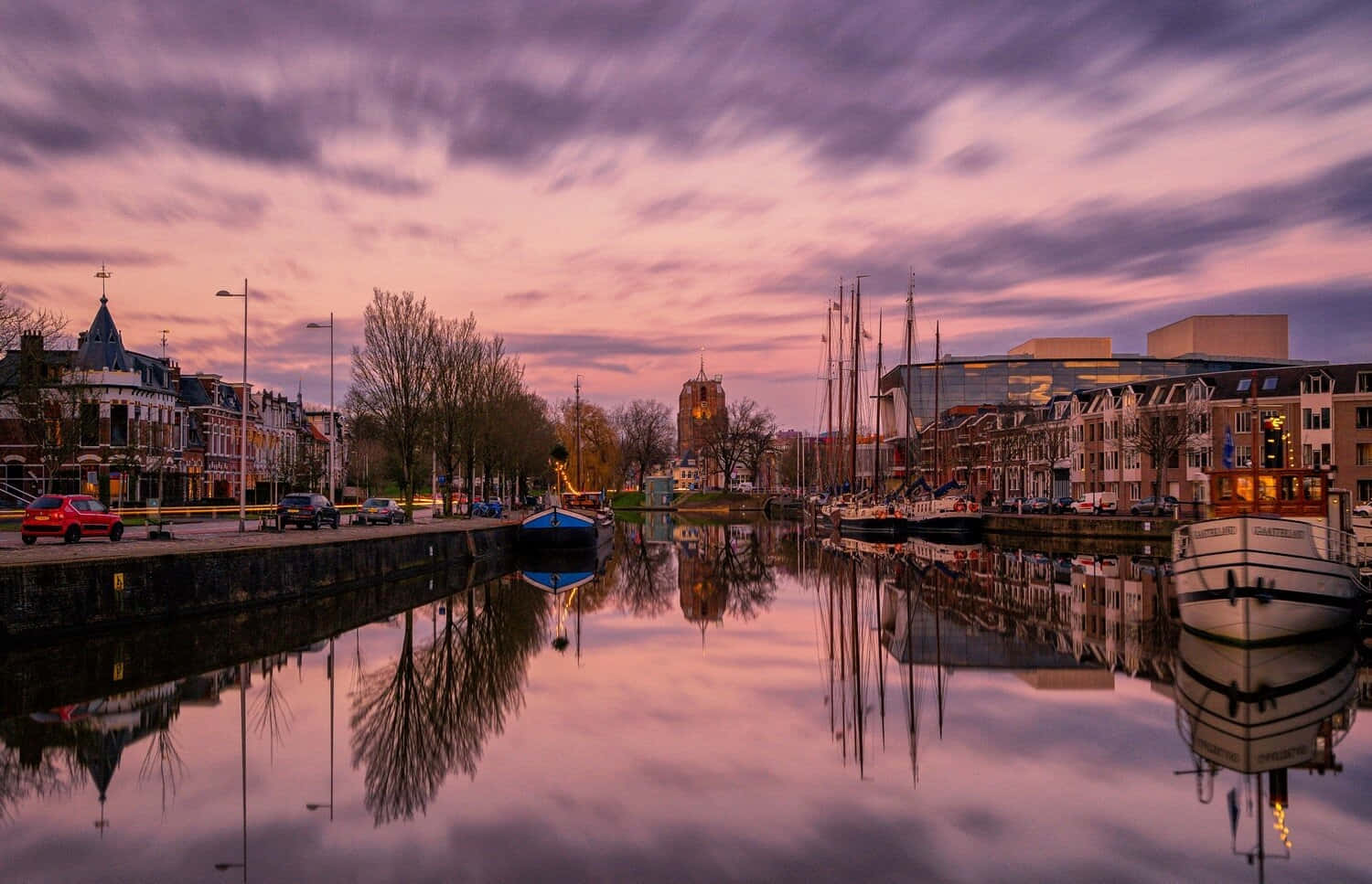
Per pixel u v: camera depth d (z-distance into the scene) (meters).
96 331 72.06
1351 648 23.95
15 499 62.72
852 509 78.62
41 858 10.89
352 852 11.05
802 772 14.18
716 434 153.00
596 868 10.59
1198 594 24.73
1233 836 11.63
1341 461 73.75
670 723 17.20
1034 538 69.00
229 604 28.98
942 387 138.75
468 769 14.31
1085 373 134.75
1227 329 127.56
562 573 48.66
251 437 96.44
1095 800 13.02
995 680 21.16
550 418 112.62
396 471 98.50
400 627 28.72
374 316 57.22
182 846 11.27
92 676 20.50
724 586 41.97
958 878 10.38
